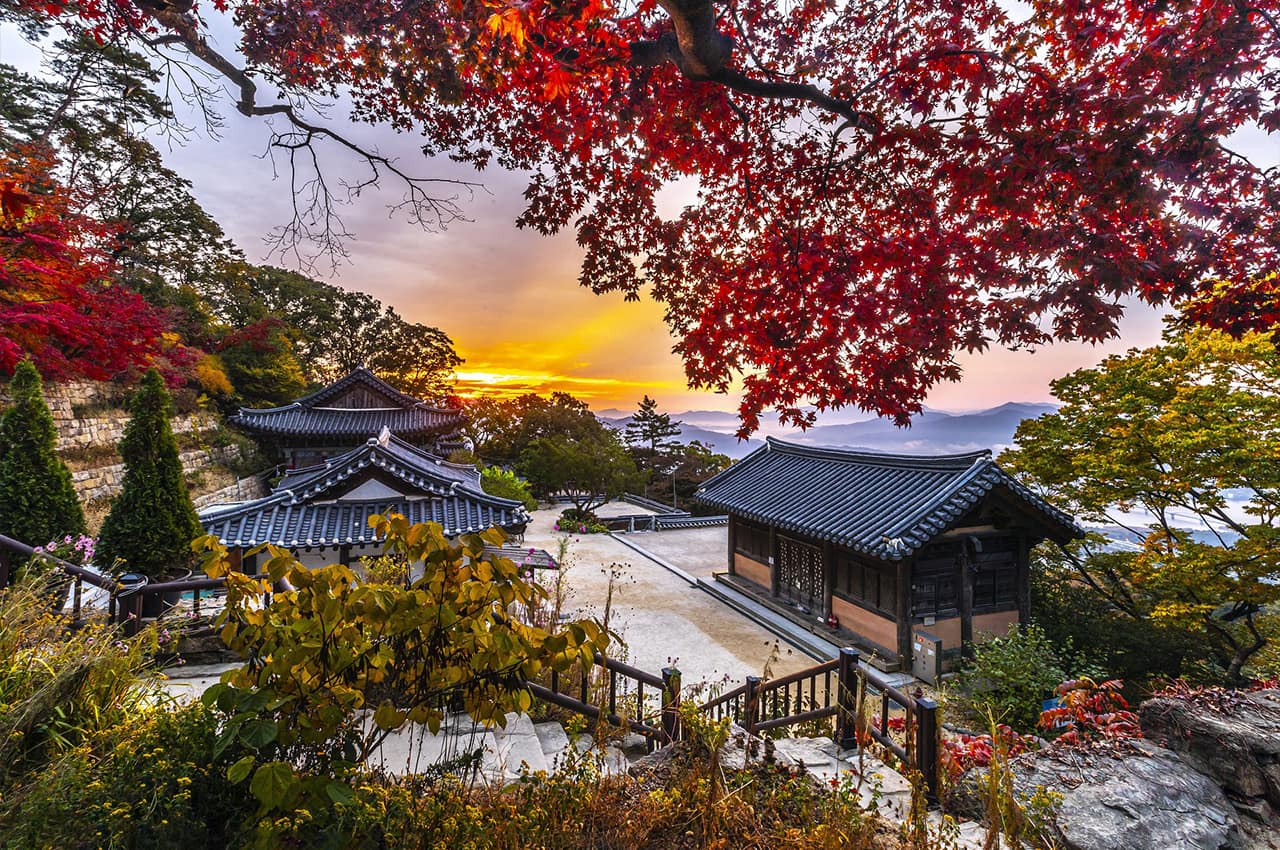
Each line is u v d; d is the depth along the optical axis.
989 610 10.63
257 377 25.89
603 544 20.98
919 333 3.46
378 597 2.03
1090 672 8.05
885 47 4.39
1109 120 3.01
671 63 3.73
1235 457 8.97
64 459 13.87
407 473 10.18
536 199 5.00
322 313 36.34
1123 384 10.80
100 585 4.79
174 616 4.95
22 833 1.75
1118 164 2.85
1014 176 3.06
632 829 2.38
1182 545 9.84
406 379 41.41
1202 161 2.98
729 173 4.71
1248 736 4.22
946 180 3.58
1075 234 3.12
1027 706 7.34
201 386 21.91
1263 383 9.27
